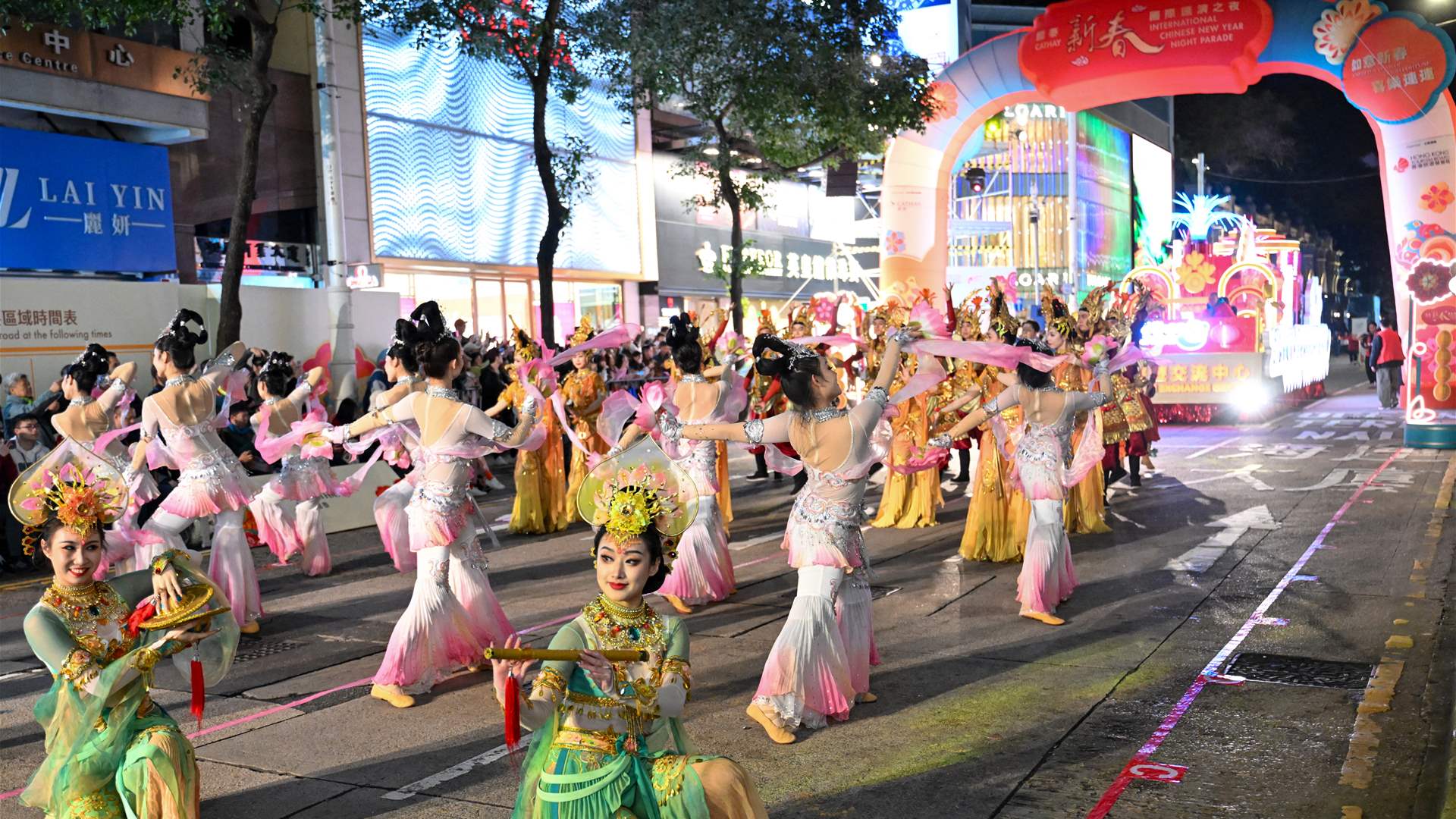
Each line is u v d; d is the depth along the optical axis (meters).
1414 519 11.05
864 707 6.03
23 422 11.29
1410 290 17.08
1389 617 7.45
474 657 6.76
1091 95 19.02
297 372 16.19
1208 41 17.33
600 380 12.64
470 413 6.46
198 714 3.92
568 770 3.29
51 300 14.86
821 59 20.95
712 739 5.59
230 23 14.73
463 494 6.68
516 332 12.29
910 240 22.12
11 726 6.12
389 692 6.33
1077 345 11.42
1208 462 16.34
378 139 22.25
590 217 28.00
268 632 8.18
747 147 30.58
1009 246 45.12
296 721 6.06
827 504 5.77
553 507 12.54
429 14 17.09
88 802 3.87
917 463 8.48
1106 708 5.84
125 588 4.09
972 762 5.16
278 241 20.83
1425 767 4.89
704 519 8.55
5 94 15.34
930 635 7.51
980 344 6.49
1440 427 16.98
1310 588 8.36
